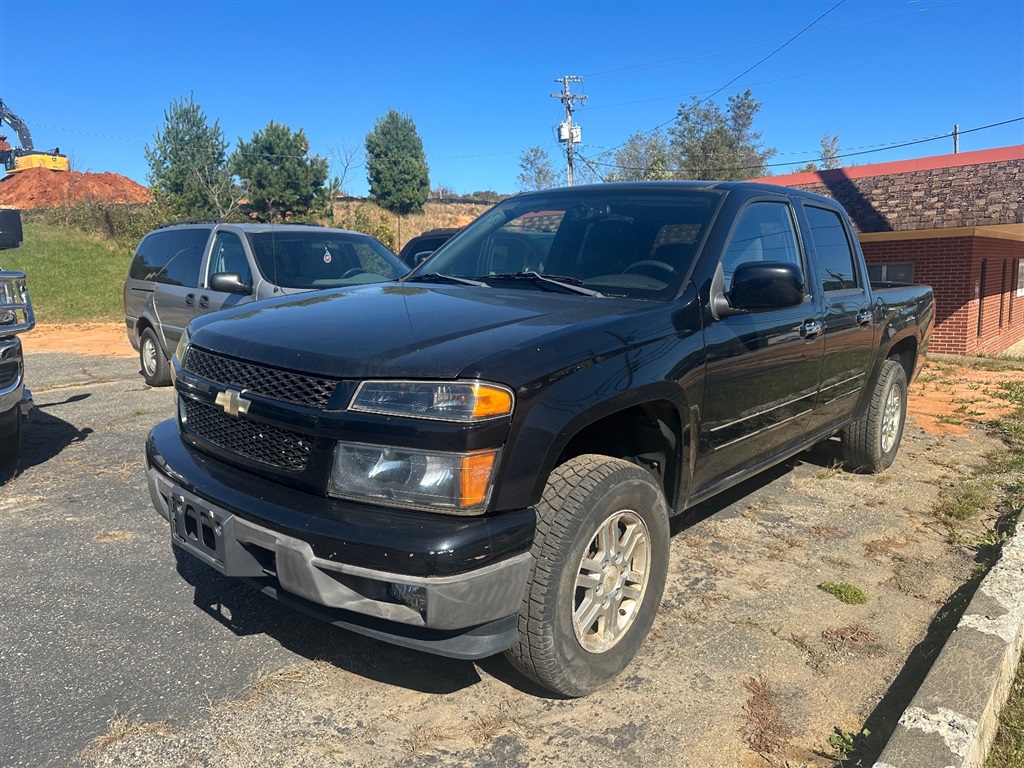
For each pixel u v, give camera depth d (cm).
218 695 280
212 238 801
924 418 764
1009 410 802
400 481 236
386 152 4909
